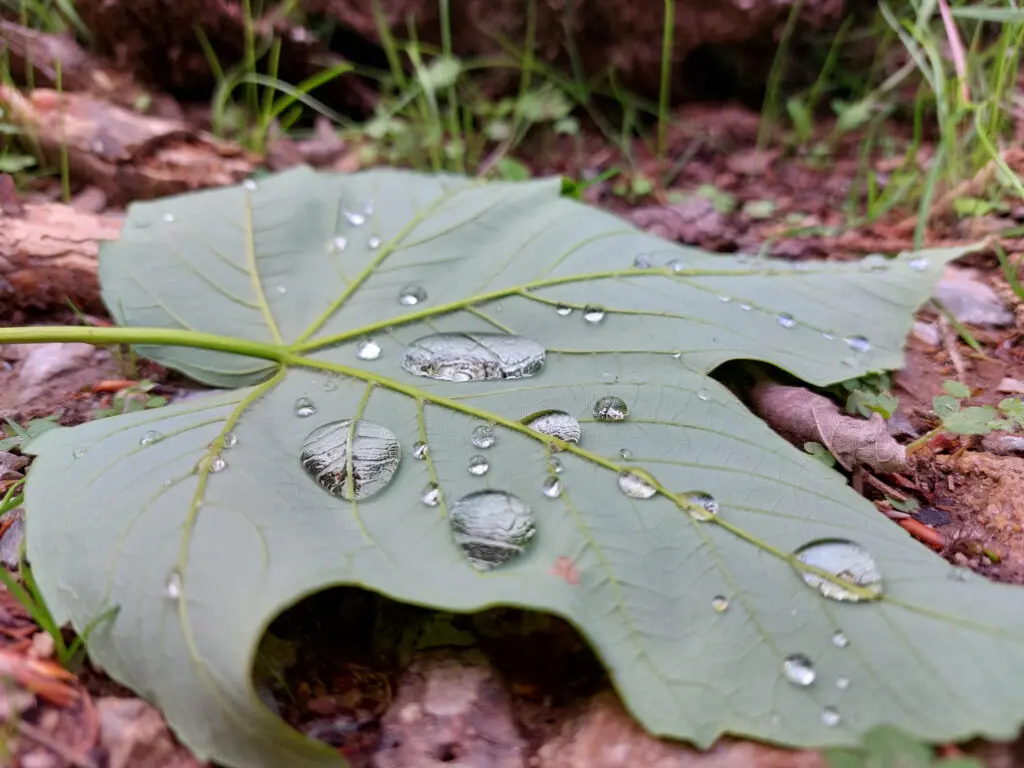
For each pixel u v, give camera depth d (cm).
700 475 8
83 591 8
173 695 7
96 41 20
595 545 8
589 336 10
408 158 21
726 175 21
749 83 23
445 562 8
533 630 9
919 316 14
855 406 11
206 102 22
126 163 17
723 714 7
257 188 13
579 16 21
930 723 7
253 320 11
